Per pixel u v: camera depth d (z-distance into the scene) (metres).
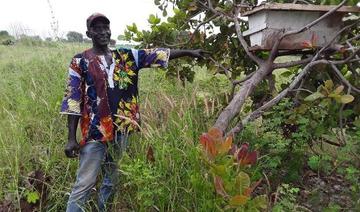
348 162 3.72
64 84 4.82
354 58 3.34
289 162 3.88
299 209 3.39
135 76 3.43
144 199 3.04
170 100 3.52
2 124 4.48
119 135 3.33
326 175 3.93
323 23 3.45
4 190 3.66
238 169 2.66
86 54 3.28
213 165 2.49
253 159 2.73
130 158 3.45
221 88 4.60
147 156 3.22
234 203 2.42
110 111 3.25
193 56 3.81
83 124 3.29
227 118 3.26
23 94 4.81
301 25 3.43
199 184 2.84
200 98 4.18
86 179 3.31
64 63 5.45
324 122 3.62
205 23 4.32
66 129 4.20
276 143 3.71
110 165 3.46
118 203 3.48
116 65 3.31
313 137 3.75
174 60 4.60
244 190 2.51
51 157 3.89
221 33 4.42
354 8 3.33
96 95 3.23
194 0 4.32
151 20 4.26
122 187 3.49
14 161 3.88
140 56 3.45
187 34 4.47
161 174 3.04
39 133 4.28
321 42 3.47
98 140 3.26
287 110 3.71
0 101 5.02
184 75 4.75
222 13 4.13
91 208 3.47
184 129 3.18
